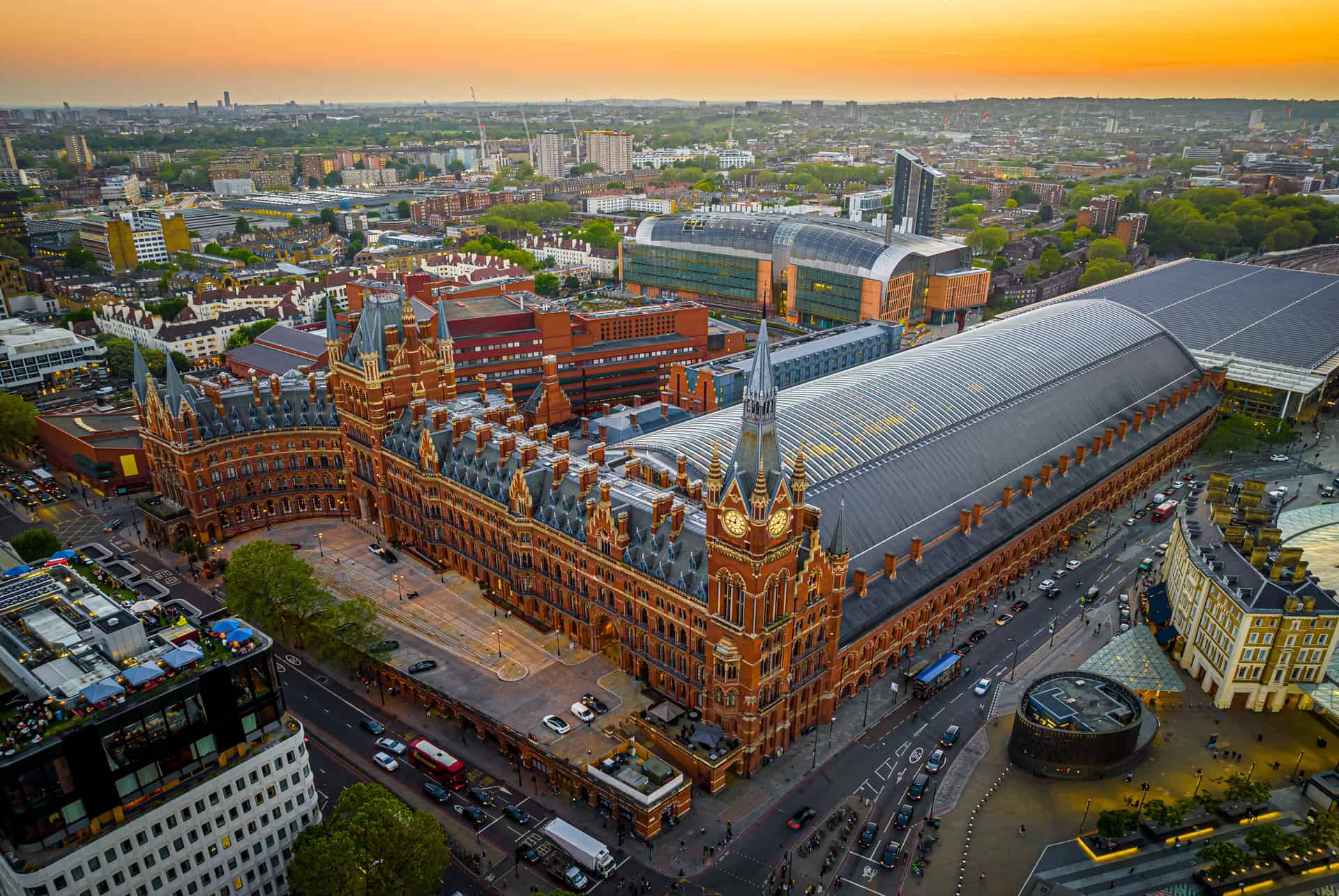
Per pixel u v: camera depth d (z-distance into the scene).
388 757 121.44
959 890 101.81
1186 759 122.69
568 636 144.38
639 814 107.75
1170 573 156.75
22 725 80.06
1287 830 108.44
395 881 92.44
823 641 124.31
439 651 141.25
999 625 153.50
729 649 112.44
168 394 171.25
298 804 99.12
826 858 106.06
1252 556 138.12
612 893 100.94
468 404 177.25
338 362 176.50
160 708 85.62
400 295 176.00
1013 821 112.31
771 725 120.50
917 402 185.25
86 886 81.94
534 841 108.56
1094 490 182.88
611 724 124.12
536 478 145.88
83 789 81.25
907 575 143.38
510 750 122.50
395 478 172.75
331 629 135.25
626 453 161.38
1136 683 135.12
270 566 140.62
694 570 118.81
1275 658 128.62
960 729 128.75
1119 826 105.62
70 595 100.81
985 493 168.12
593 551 132.62
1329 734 127.62
